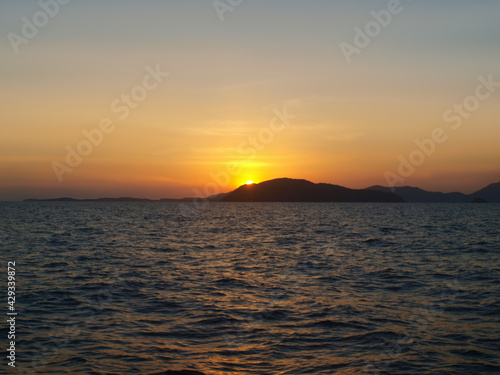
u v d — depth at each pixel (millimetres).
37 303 18672
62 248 38000
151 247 39875
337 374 11812
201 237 51000
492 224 74938
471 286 22594
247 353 13227
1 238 46219
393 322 16281
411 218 97250
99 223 75500
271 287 22344
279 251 37562
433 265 29344
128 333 14914
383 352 13367
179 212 138125
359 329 15461
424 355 13125
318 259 32406
